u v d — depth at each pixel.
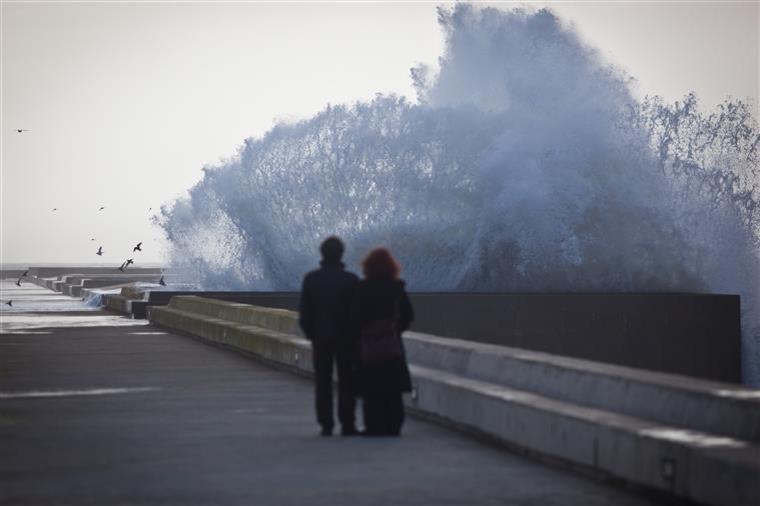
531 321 85.56
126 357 62.47
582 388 27.89
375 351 31.38
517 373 31.70
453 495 23.05
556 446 26.41
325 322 31.61
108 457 28.27
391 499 22.70
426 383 35.19
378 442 30.48
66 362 58.97
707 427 22.84
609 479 24.09
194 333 79.44
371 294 31.47
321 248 32.28
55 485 24.50
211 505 22.28
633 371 27.44
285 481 24.75
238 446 29.91
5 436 32.09
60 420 35.66
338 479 24.95
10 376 51.09
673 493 21.45
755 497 18.80
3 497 23.17
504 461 27.27
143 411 37.97
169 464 27.14
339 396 32.06
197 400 41.28
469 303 85.56
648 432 22.66
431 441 30.62
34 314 125.44
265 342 58.12
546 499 22.56
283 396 42.59
